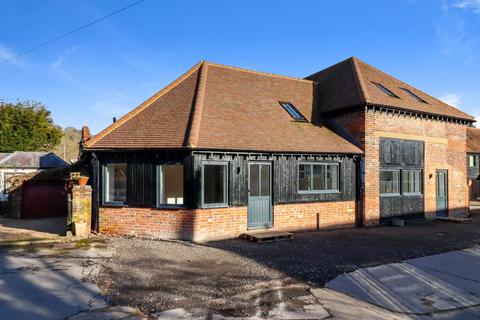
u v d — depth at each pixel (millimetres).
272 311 5383
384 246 10094
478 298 6250
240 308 5453
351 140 14258
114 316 5012
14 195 16172
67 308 5277
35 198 16594
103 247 9141
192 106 12219
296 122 14047
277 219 11836
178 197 11352
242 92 14523
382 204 14305
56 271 7047
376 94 14836
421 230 13109
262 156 11516
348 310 5543
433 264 8289
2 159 23750
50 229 12289
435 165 16406
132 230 10828
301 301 5836
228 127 11758
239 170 11078
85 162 12914
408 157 15305
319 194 12805
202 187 10430
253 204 11453
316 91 17453
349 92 15195
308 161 12617
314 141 12984
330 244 10219
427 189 16016
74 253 8500
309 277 7105
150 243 9711
